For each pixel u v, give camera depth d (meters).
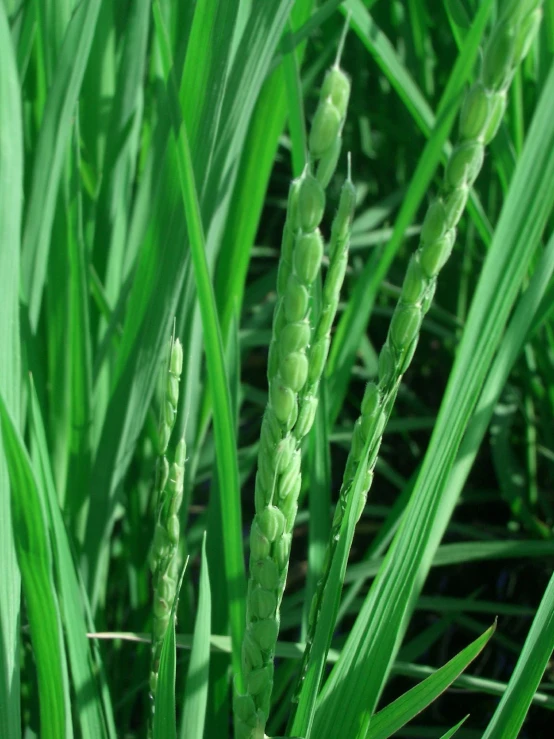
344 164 1.21
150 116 0.68
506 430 0.90
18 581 0.35
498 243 0.34
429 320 1.09
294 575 0.97
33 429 0.36
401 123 1.09
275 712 0.63
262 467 0.28
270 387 0.28
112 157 0.57
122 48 0.57
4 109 0.33
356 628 0.35
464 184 0.27
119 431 0.50
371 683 0.35
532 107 0.73
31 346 0.47
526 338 0.56
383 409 0.30
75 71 0.43
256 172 0.52
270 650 0.30
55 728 0.35
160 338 0.47
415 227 1.02
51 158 0.44
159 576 0.36
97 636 0.44
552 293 0.55
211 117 0.40
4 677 0.35
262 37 0.39
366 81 1.22
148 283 0.46
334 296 0.28
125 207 0.61
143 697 0.67
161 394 0.59
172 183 0.42
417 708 0.36
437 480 0.34
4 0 0.50
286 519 0.29
